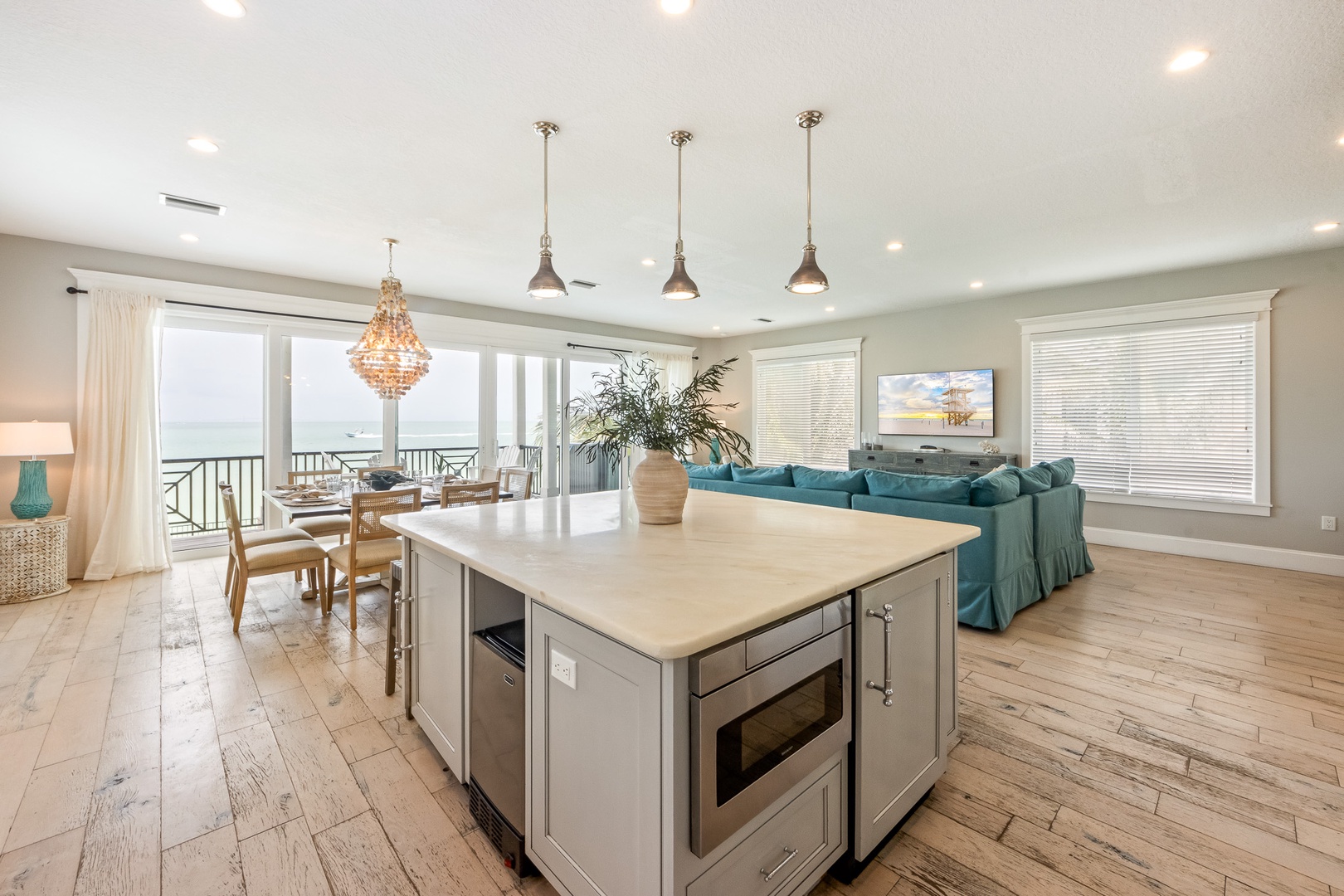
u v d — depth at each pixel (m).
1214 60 1.94
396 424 5.50
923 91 2.13
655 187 2.99
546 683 1.30
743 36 1.83
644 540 1.75
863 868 1.44
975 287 5.29
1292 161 2.70
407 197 3.13
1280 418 4.25
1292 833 1.54
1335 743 1.97
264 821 1.58
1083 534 4.24
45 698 2.27
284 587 3.85
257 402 4.79
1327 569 4.07
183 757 1.88
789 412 7.66
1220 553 4.53
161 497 4.19
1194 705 2.24
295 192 3.06
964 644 2.88
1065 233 3.72
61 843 1.49
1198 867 1.42
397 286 3.81
